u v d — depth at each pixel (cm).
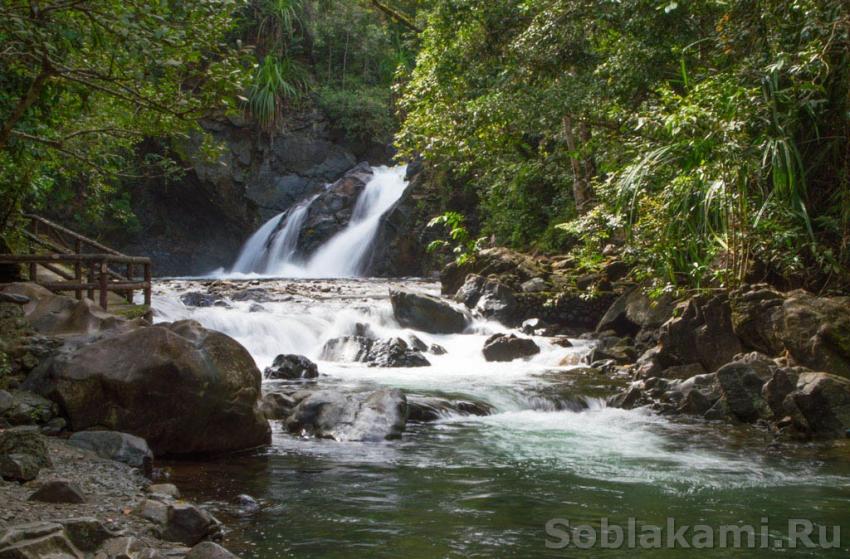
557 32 1515
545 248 1952
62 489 520
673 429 888
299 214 3123
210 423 737
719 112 1045
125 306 1166
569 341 1491
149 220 3256
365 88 3547
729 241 1130
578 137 1912
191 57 654
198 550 439
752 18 1161
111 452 661
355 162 3409
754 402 927
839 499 617
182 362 726
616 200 1189
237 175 3209
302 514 563
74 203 2656
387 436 826
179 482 641
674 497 621
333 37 3606
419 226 2753
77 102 934
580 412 990
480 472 695
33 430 671
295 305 1702
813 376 877
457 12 1689
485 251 1880
